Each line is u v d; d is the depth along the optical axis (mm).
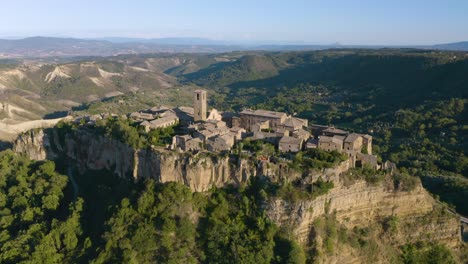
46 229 173250
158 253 146500
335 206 152000
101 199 184250
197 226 151875
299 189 149125
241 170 157000
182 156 162375
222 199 156375
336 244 148000
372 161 162125
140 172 175250
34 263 152875
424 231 162250
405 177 164125
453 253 163000
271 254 141000
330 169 150750
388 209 161125
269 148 169875
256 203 152000
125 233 153875
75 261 155125
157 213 155125
